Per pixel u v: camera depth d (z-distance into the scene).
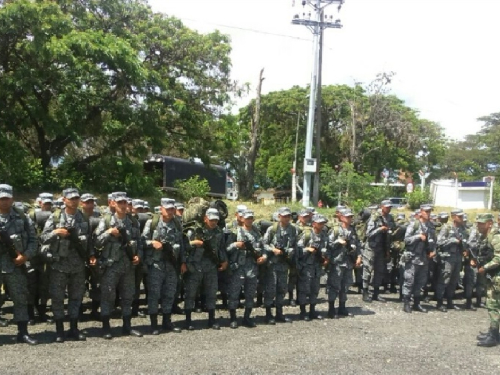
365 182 28.06
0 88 18.20
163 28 22.08
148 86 20.36
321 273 9.57
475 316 10.48
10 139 19.16
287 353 6.98
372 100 38.75
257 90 32.50
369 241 11.38
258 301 10.73
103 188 21.64
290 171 41.88
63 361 6.26
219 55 22.44
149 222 8.09
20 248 6.90
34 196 18.81
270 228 9.08
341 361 6.67
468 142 58.88
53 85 19.06
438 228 12.23
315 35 24.52
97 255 7.57
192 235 8.30
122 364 6.22
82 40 17.80
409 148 40.56
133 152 22.17
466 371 6.48
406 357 6.98
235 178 35.31
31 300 8.30
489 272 7.94
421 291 10.95
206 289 8.48
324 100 40.09
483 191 27.09
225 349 7.09
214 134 23.45
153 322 7.93
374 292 11.62
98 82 19.55
